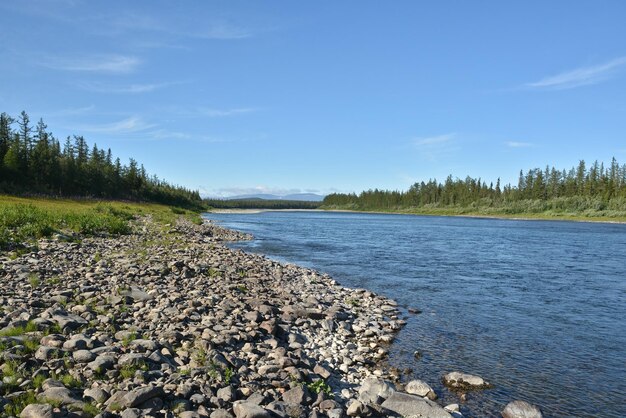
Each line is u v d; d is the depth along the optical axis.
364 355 12.03
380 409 8.18
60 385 6.92
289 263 28.92
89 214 39.12
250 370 9.13
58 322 9.68
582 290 21.59
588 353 12.63
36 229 24.67
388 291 20.88
